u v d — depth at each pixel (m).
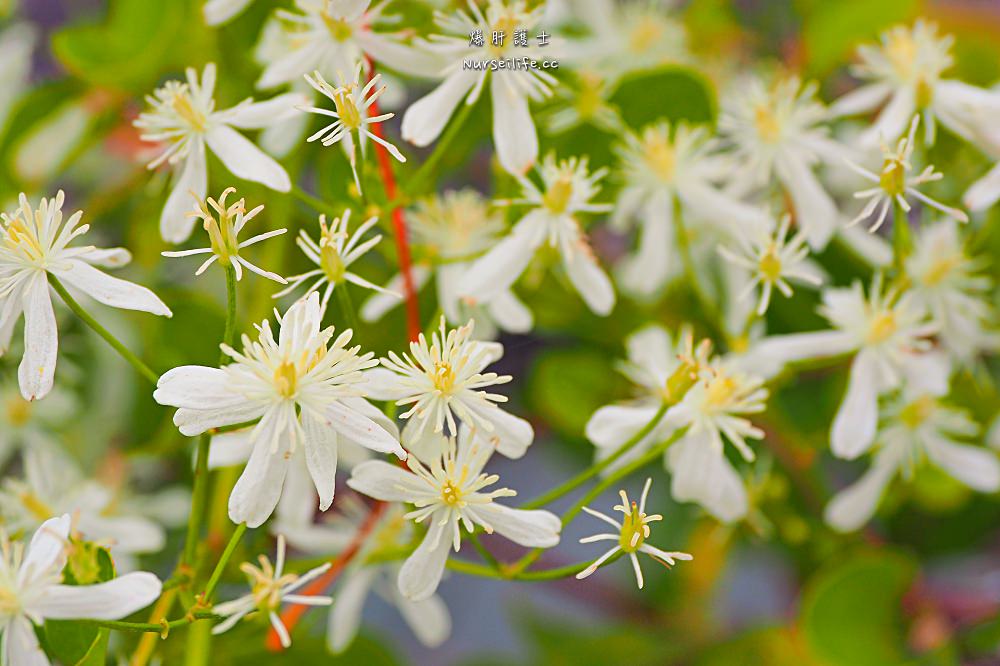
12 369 0.38
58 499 0.36
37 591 0.30
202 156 0.33
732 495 0.35
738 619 0.43
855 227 0.38
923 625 0.38
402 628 0.47
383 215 0.33
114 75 0.38
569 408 0.39
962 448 0.37
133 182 0.39
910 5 0.39
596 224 0.39
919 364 0.35
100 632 0.31
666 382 0.33
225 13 0.34
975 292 0.38
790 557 0.40
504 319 0.35
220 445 0.34
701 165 0.37
